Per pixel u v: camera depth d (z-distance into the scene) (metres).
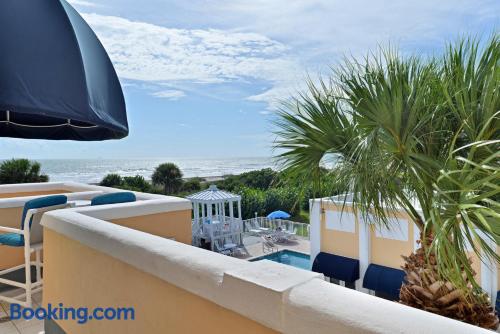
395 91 2.17
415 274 2.46
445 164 1.90
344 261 9.41
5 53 2.67
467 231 1.81
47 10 3.06
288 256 15.99
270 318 1.41
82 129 5.09
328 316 1.24
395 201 2.36
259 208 21.47
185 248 2.05
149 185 29.83
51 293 3.28
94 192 5.25
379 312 1.18
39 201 3.73
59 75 2.97
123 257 2.26
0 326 3.46
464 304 2.23
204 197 17.20
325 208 9.96
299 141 2.66
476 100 2.05
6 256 4.65
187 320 1.84
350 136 2.45
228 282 1.60
